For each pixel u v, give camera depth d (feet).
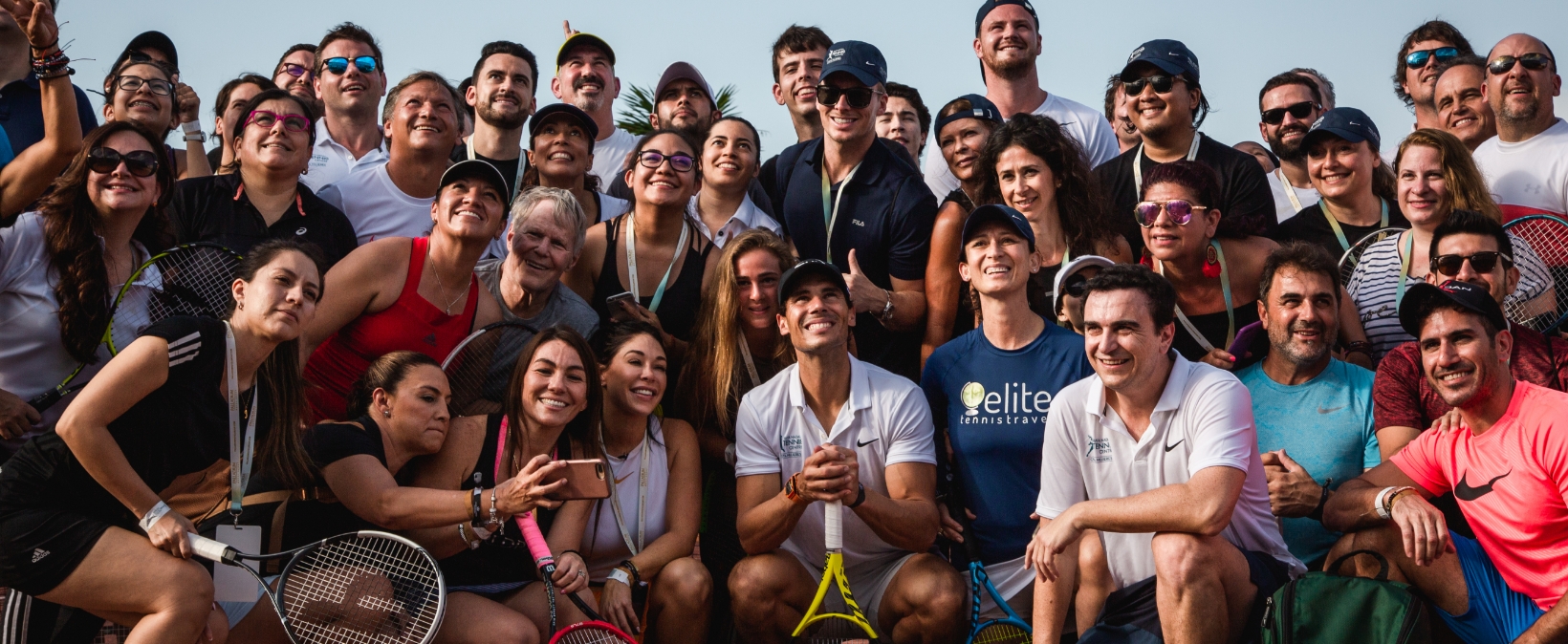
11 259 17.98
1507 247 19.40
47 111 18.20
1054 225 21.70
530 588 17.43
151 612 14.38
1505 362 16.55
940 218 22.36
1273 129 27.73
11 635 15.20
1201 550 16.08
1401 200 21.83
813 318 18.69
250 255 15.74
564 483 15.78
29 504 14.55
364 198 23.53
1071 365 19.15
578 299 20.95
